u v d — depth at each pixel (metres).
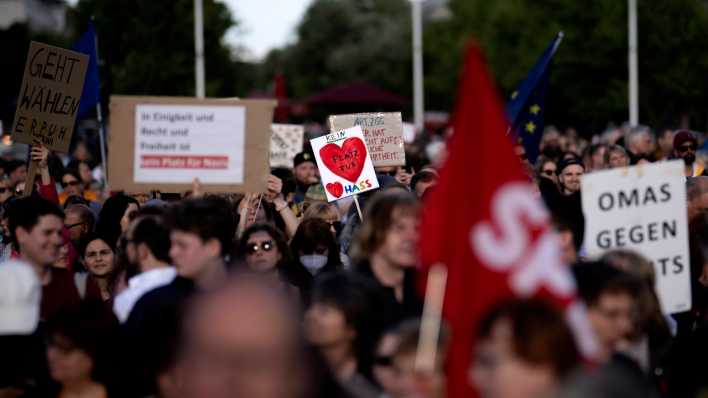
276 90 86.94
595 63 62.38
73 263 16.47
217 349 4.98
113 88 54.50
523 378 6.70
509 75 70.94
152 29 55.38
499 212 7.73
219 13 58.44
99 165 38.69
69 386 9.98
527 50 70.62
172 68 55.41
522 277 7.71
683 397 11.55
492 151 7.76
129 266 12.97
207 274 11.14
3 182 25.11
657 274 12.35
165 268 11.93
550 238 7.78
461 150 7.81
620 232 12.20
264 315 5.03
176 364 9.05
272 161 30.02
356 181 19.64
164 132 12.77
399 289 11.12
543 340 6.65
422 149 40.81
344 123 22.50
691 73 61.06
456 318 7.76
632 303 9.40
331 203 19.56
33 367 10.34
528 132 25.50
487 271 7.72
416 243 10.73
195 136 12.81
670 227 12.39
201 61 54.56
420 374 8.20
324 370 7.75
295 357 5.18
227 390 5.02
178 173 12.80
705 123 69.06
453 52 102.12
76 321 9.84
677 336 13.50
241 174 12.80
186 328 5.17
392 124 22.50
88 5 55.69
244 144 12.83
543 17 68.81
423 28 121.69
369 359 9.57
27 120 18.02
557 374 6.72
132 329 10.72
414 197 11.04
